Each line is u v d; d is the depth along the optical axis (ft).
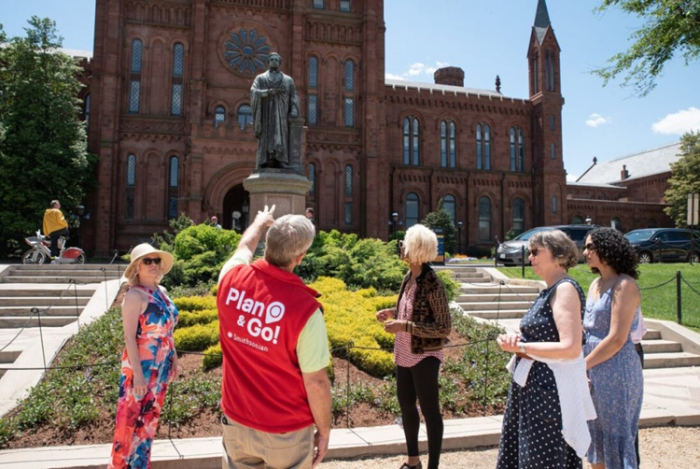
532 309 11.64
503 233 143.74
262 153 38.78
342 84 118.83
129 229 103.81
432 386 14.01
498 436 17.65
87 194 104.88
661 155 201.46
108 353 23.54
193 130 94.12
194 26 107.65
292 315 8.74
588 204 158.30
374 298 33.24
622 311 12.09
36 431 17.31
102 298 34.55
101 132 102.06
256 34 114.42
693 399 22.72
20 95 94.84
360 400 20.48
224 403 9.44
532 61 150.82
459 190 140.56
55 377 20.75
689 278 50.57
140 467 12.53
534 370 11.21
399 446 16.71
